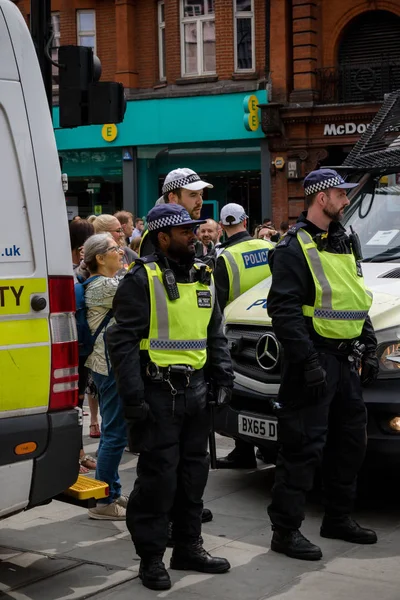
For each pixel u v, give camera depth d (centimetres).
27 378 513
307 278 594
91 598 539
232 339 728
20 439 508
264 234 1375
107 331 550
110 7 2892
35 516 704
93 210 2956
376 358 621
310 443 595
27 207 519
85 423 1056
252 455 846
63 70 891
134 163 2864
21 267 514
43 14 891
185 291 557
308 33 2650
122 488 773
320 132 2650
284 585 556
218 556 608
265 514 705
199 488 575
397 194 828
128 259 1081
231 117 2738
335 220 603
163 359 548
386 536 644
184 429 570
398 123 859
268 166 2712
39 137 527
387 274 732
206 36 2775
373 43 2678
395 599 534
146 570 556
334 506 631
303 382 591
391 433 645
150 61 2864
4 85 515
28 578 570
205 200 2823
